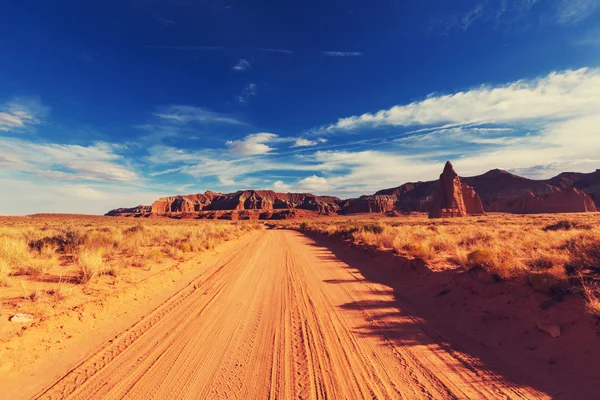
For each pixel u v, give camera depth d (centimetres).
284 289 1063
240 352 571
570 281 650
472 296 796
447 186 12900
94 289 847
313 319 758
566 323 550
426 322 727
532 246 1181
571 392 407
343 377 479
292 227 7519
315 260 1741
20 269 964
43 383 452
